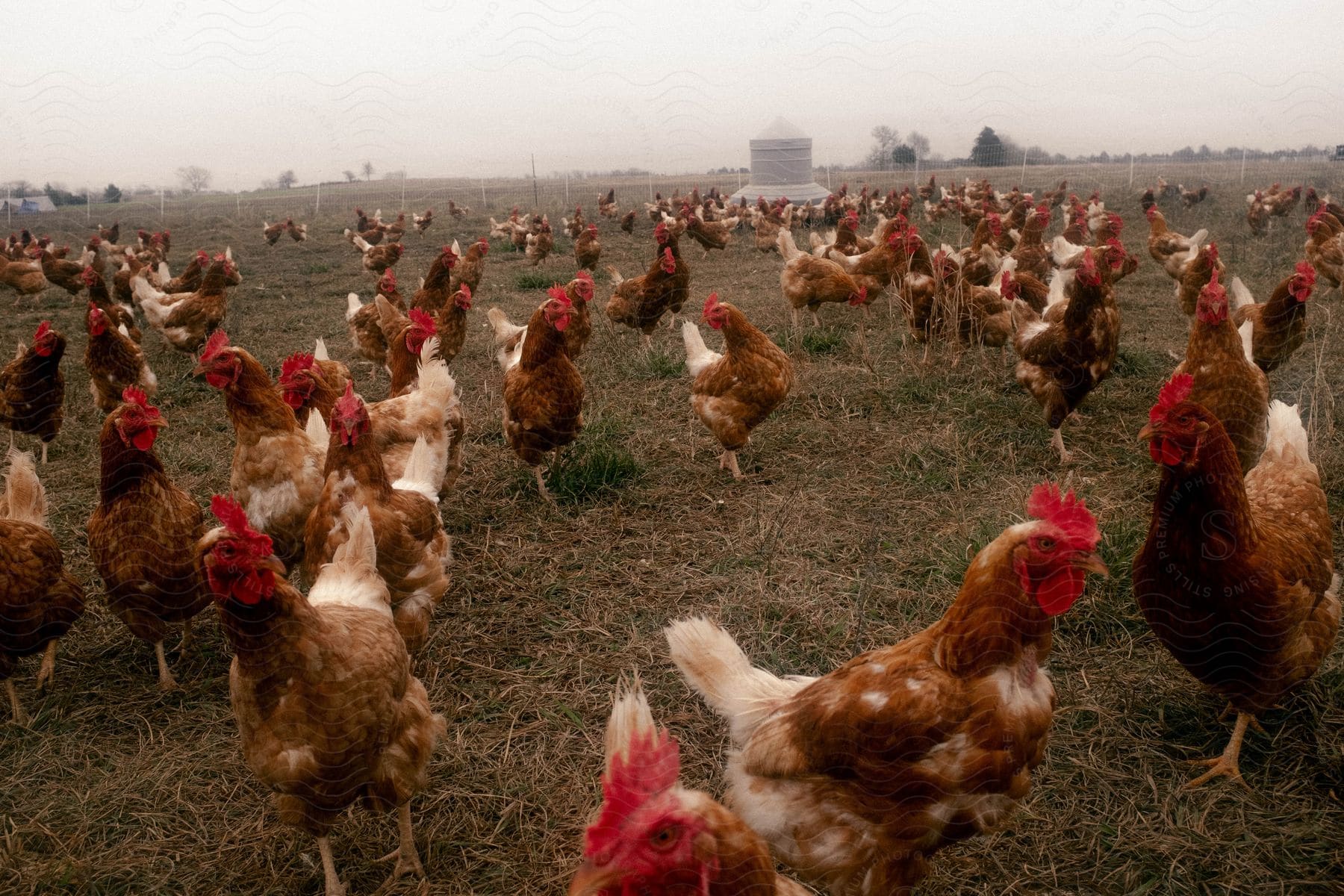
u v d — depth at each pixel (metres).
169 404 9.33
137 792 3.69
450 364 10.82
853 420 7.79
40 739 4.05
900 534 5.57
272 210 41.19
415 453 4.84
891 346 10.20
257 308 15.55
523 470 6.97
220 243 27.84
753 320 12.53
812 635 4.57
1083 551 2.43
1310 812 3.33
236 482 4.73
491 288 16.64
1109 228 15.02
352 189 53.53
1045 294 9.40
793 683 3.00
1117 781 3.55
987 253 12.98
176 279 15.77
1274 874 3.07
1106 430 7.33
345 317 14.25
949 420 7.54
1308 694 3.88
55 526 6.19
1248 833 3.25
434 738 3.19
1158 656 4.31
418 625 4.17
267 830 3.51
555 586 5.25
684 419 8.15
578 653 4.58
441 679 4.43
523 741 3.96
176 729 4.13
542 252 19.50
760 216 21.64
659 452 7.34
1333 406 7.08
